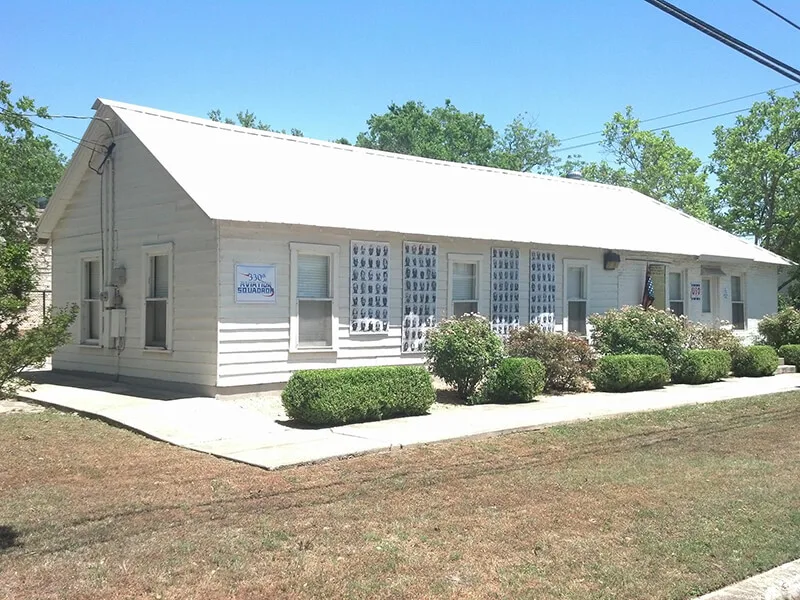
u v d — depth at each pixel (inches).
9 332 269.4
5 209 757.3
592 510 281.7
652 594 206.8
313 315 545.3
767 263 947.3
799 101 1293.1
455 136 2094.0
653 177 1649.9
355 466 331.6
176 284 531.8
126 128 586.6
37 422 429.4
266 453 346.0
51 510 260.5
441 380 614.5
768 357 754.8
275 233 521.0
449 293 633.0
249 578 205.5
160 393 521.3
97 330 633.6
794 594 214.8
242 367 502.0
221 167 565.9
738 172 1315.2
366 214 581.6
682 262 851.4
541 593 204.2
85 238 638.5
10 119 971.3
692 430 455.5
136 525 245.9
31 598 188.7
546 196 841.5
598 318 686.5
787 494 313.9
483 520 264.5
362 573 212.2
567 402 539.2
